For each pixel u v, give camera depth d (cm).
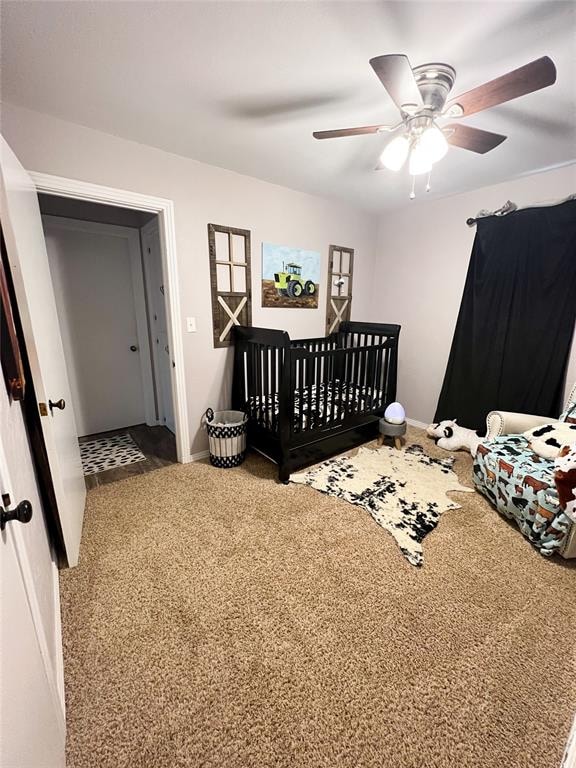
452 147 209
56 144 187
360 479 251
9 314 101
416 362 364
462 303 312
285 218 297
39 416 141
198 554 174
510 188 272
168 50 133
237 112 179
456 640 131
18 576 75
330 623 137
